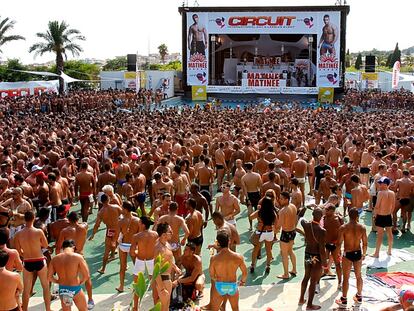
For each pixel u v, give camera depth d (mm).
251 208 13008
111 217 10375
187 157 16125
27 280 8336
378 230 10891
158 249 7758
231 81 54375
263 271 10453
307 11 47156
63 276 7449
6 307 6852
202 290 8789
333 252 9156
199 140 19875
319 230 8336
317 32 47469
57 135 20953
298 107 41781
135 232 9258
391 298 8844
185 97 50688
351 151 17734
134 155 15688
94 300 9148
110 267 10945
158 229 7852
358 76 57188
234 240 9000
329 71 47938
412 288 6875
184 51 49219
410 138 19266
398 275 9859
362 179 16484
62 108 39031
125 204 9305
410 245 11883
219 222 8977
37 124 23875
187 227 9305
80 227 8977
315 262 8391
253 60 57281
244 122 25609
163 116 29609
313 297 8672
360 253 8469
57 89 48500
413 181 12719
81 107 40531
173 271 8758
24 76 63406
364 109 43844
